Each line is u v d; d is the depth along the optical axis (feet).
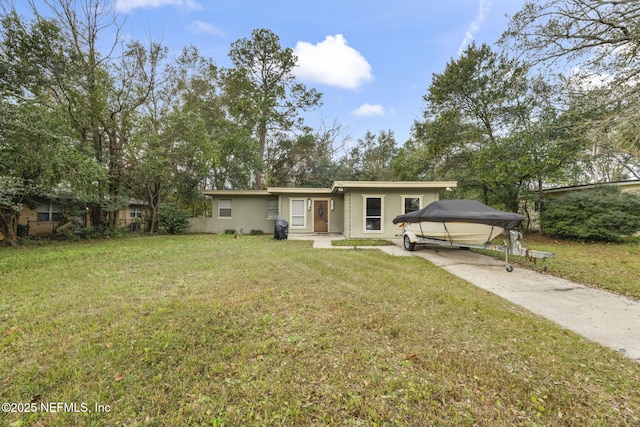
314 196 46.70
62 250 28.17
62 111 32.71
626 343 9.68
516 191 43.27
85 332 9.51
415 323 10.86
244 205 51.70
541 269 20.89
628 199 34.60
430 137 49.57
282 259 22.66
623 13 16.83
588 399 6.76
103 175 33.53
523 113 40.42
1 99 24.14
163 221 48.57
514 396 6.78
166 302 12.41
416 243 28.60
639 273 19.44
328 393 6.80
